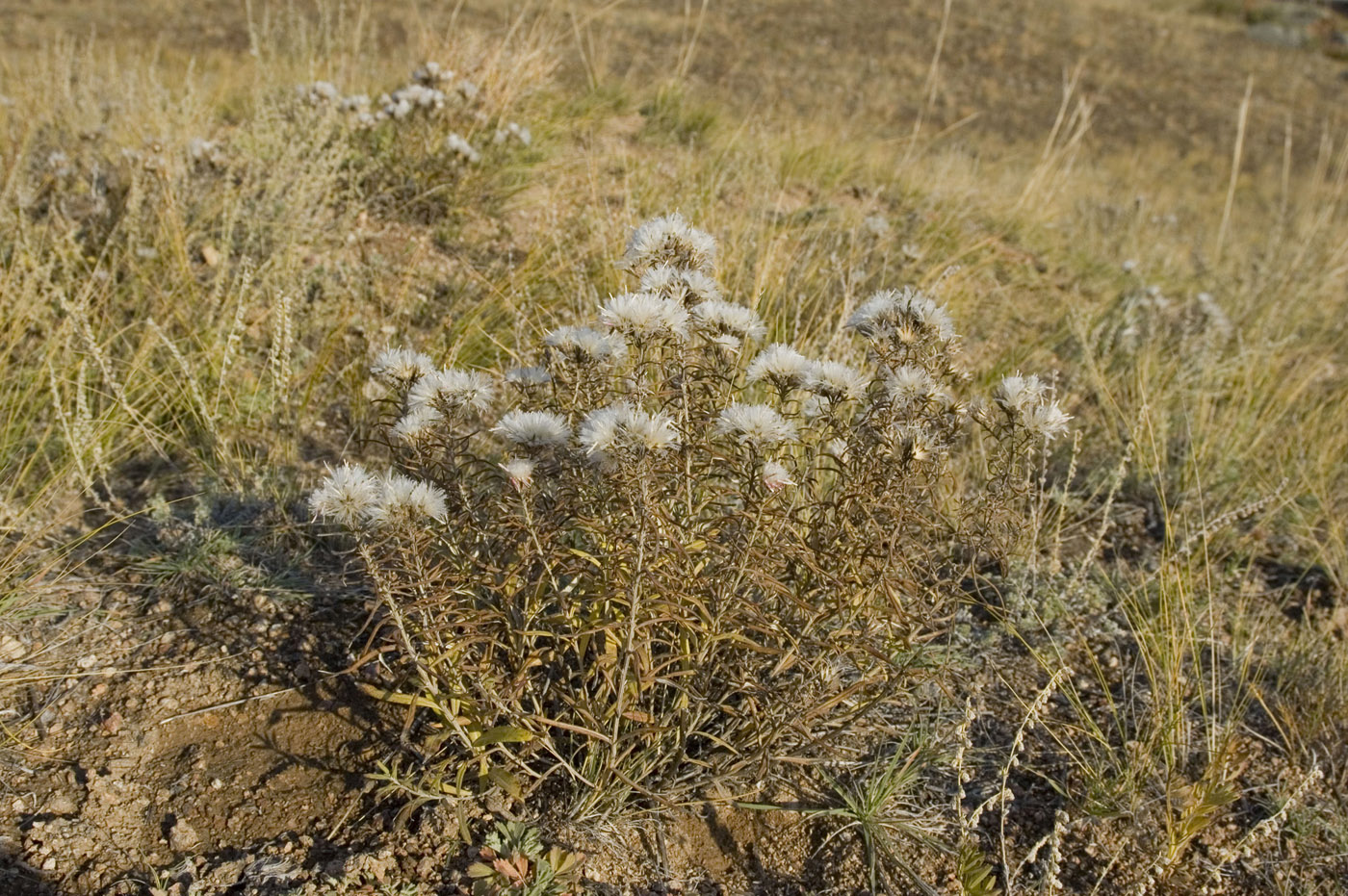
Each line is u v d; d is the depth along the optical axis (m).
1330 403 4.88
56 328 3.69
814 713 2.24
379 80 6.84
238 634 2.71
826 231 5.18
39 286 3.72
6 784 2.25
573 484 2.08
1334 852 2.54
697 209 4.75
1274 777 2.74
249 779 2.35
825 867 2.38
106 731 2.41
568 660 2.48
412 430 2.12
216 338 3.63
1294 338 5.46
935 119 14.34
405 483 1.94
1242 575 3.59
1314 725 2.86
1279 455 4.07
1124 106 19.34
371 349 3.78
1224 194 12.98
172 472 3.29
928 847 2.44
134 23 14.79
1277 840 2.55
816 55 17.30
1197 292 6.28
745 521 2.07
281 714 2.51
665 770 2.41
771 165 6.25
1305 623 3.29
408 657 2.40
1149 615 3.18
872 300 2.21
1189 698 2.96
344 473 1.95
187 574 2.86
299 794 2.33
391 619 2.34
